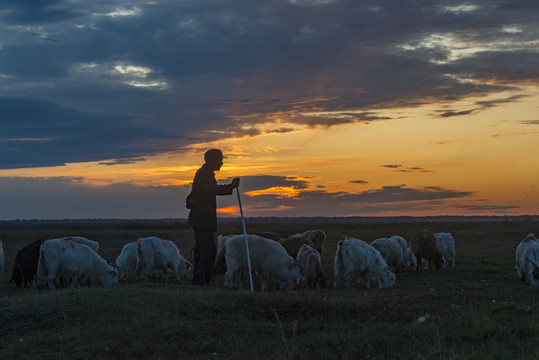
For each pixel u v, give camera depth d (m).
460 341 7.54
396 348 7.36
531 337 7.49
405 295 11.73
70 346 7.73
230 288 13.86
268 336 8.23
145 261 17.70
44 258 14.59
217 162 13.59
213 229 13.55
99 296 9.99
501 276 18.08
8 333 8.55
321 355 7.09
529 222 68.19
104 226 75.38
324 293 12.50
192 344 7.73
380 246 19.62
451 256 22.64
